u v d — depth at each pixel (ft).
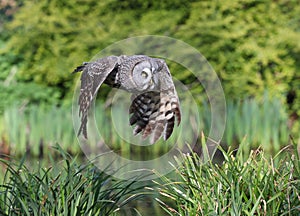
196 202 43.21
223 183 43.68
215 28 94.43
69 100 94.53
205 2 95.50
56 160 83.25
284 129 88.53
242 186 42.78
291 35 95.71
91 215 43.88
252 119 86.58
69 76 95.91
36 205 42.37
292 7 97.55
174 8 96.17
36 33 97.25
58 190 44.11
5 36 105.70
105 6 96.37
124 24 96.12
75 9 96.78
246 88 95.50
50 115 86.94
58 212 42.47
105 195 45.50
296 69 97.45
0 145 87.81
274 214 41.57
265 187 42.37
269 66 97.40
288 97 99.45
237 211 41.39
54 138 86.89
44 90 96.53
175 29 95.04
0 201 44.37
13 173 44.62
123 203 47.34
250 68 95.55
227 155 45.39
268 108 86.48
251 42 95.86
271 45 95.91
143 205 57.21
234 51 96.07
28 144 89.10
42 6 97.66
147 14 95.96
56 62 96.17
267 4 96.68
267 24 96.53
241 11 96.32
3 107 94.07
